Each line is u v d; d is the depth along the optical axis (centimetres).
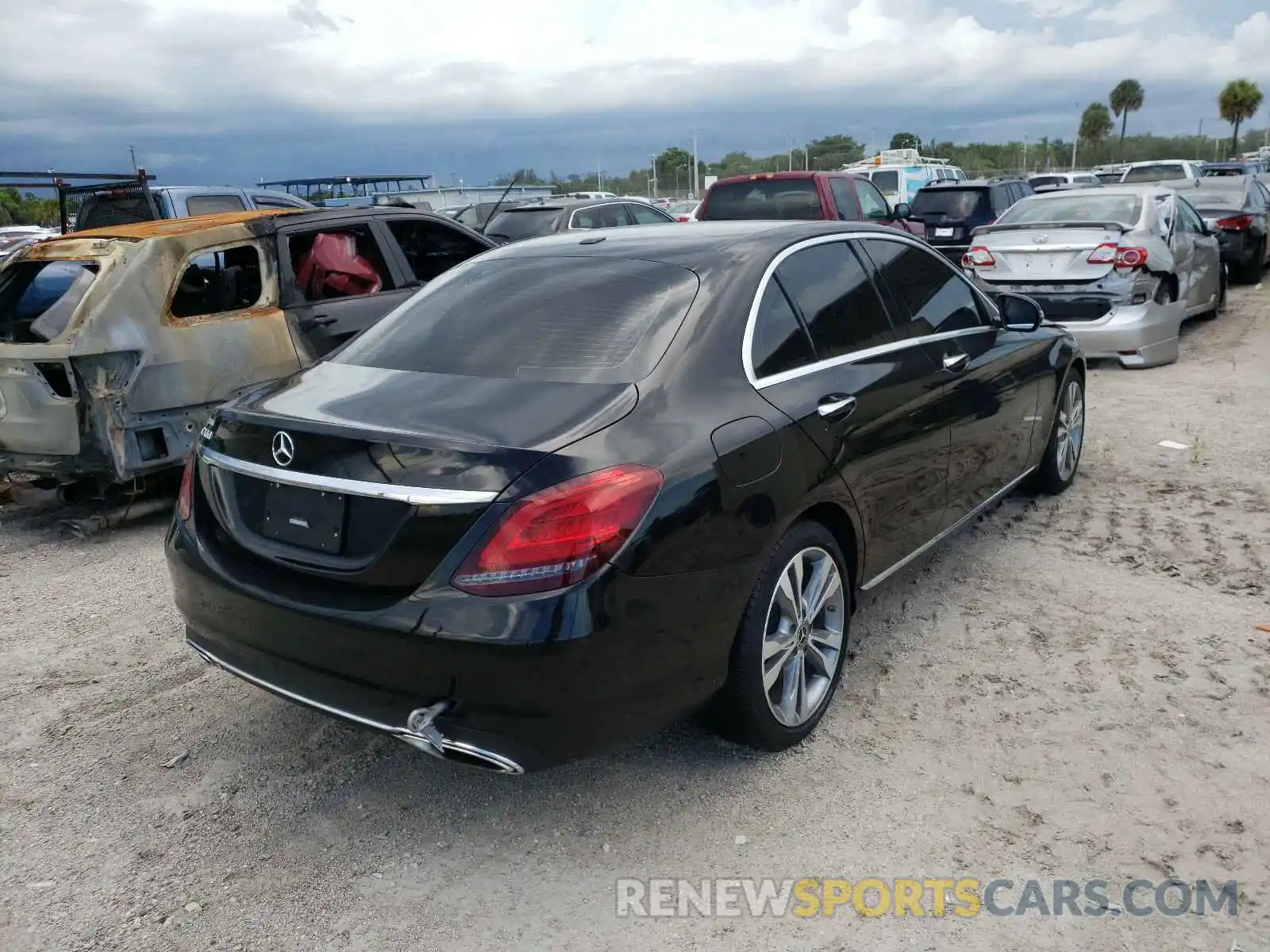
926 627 431
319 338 639
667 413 296
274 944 262
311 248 659
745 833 300
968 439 437
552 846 298
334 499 282
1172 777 319
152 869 292
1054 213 1043
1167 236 993
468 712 264
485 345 332
